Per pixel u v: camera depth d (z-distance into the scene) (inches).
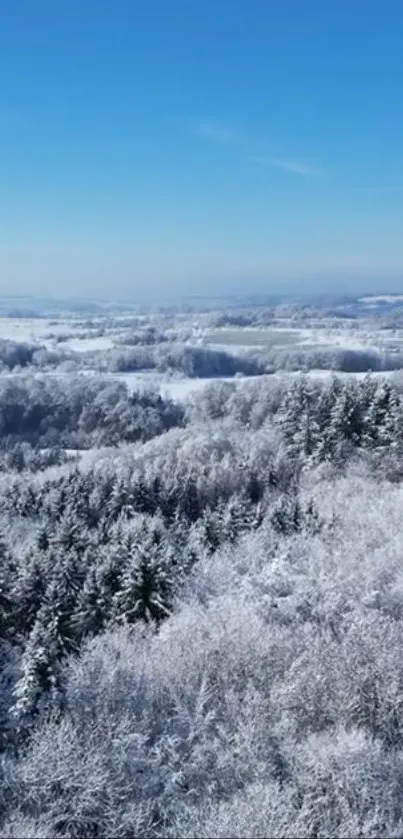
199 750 805.9
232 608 1178.6
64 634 1163.3
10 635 1252.5
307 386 3083.2
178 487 2187.5
